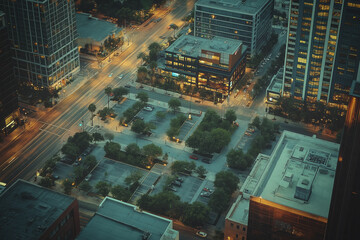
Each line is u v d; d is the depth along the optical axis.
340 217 184.12
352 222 183.12
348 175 177.00
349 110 170.50
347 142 174.25
